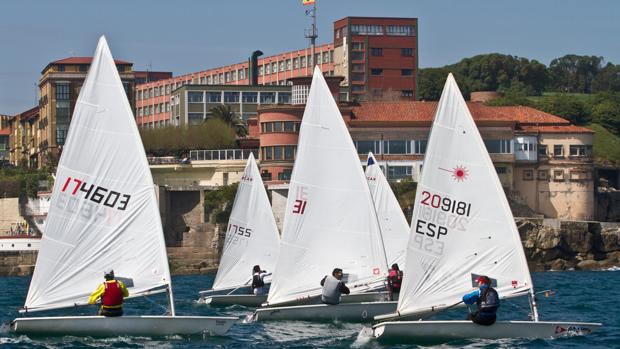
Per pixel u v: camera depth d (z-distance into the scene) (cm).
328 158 4847
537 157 14300
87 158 4078
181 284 9825
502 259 4091
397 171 13788
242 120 18712
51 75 18662
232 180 14312
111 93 4081
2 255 12975
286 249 4897
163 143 15800
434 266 4103
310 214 4872
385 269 4822
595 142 18975
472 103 14812
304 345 4138
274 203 13250
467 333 4078
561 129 14462
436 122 4112
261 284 6338
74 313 5794
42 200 14262
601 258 12925
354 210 4838
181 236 13488
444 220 4100
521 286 4100
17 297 7650
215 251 13275
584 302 6638
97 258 4066
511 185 14075
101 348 3875
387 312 4900
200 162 14462
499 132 14062
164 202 13362
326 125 4853
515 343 4038
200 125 16212
